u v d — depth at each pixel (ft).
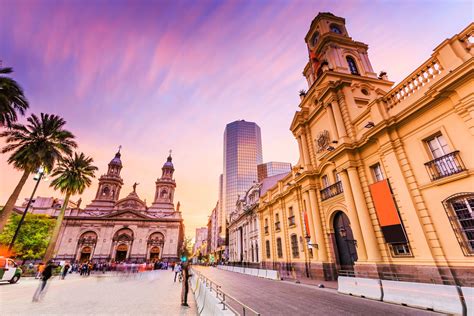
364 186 41.09
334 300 28.71
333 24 77.51
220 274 84.38
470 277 24.63
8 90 53.16
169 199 234.58
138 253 191.62
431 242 29.14
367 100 52.95
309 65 77.15
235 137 412.77
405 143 34.40
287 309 24.45
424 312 21.25
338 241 49.88
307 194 58.85
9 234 107.55
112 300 31.19
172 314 22.59
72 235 189.26
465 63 25.25
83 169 100.78
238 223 141.38
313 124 63.62
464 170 25.95
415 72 33.76
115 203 214.90
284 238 71.92
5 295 34.63
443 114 29.27
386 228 35.32
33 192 65.57
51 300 30.91
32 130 73.00
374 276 35.09
